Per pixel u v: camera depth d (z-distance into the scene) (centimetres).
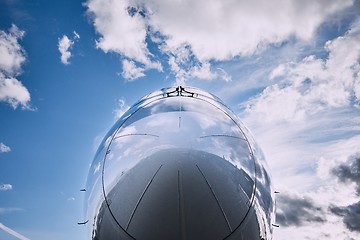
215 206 505
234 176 557
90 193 617
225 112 729
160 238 484
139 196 517
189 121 636
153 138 601
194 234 485
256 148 669
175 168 532
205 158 555
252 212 545
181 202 498
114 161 601
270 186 642
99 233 554
